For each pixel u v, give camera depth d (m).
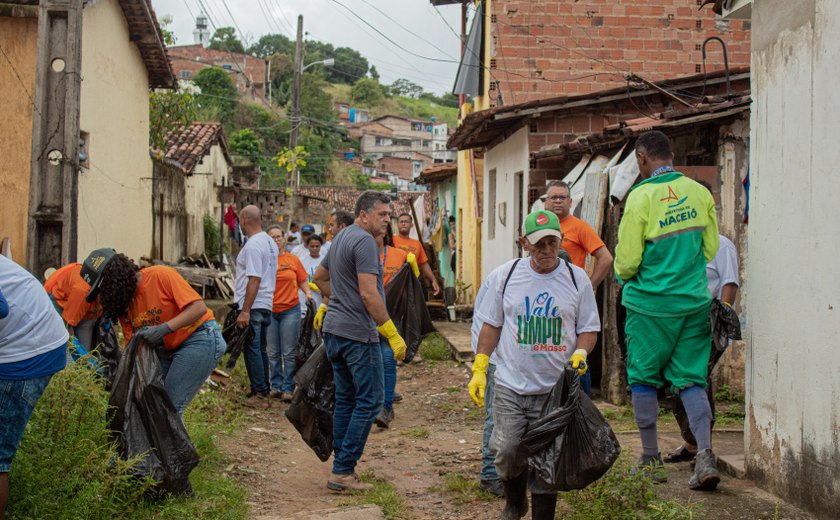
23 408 4.32
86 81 10.53
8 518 4.32
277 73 80.56
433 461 7.13
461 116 21.11
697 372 5.26
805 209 4.83
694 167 8.89
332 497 6.04
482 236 18.69
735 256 5.91
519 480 4.94
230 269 22.97
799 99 4.92
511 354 4.75
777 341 5.13
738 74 11.99
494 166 16.67
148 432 5.27
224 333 9.45
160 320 5.67
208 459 6.43
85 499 4.56
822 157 4.67
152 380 5.33
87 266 5.65
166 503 5.21
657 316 5.27
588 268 9.03
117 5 11.77
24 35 9.78
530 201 12.91
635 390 5.47
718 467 5.87
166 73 13.73
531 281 4.74
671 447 6.54
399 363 13.16
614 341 8.91
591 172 10.30
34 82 9.59
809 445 4.76
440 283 20.42
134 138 12.93
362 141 96.88
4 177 9.80
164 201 15.77
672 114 8.66
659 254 5.31
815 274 4.71
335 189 48.75
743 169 8.71
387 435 8.34
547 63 16.17
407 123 105.06
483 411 9.41
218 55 81.38
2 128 9.80
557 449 4.38
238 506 5.41
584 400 4.48
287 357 10.09
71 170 9.26
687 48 16.17
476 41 17.12
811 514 4.73
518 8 16.14
